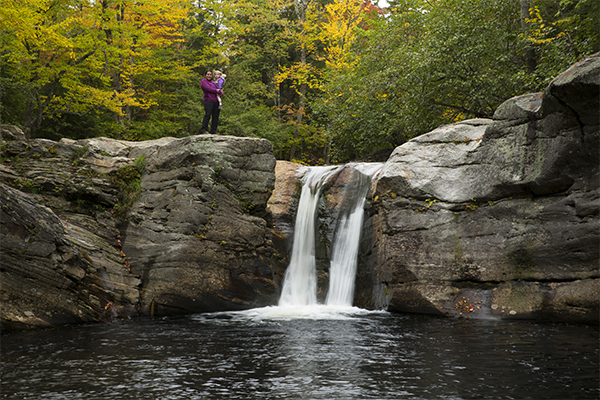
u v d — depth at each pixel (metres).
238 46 28.17
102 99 16.84
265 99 31.50
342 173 12.74
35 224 8.60
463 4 14.44
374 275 10.70
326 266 11.66
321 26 28.94
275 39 28.95
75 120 19.00
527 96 9.06
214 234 10.52
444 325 8.00
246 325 8.32
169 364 5.54
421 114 15.65
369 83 17.47
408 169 10.20
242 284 10.71
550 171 8.36
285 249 12.14
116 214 11.17
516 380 4.71
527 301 8.45
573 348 6.01
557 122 8.17
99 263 9.68
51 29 13.99
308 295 11.51
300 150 30.98
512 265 8.82
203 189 10.70
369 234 11.16
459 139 10.18
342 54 25.48
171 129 22.00
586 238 7.91
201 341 6.88
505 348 6.12
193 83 26.25
